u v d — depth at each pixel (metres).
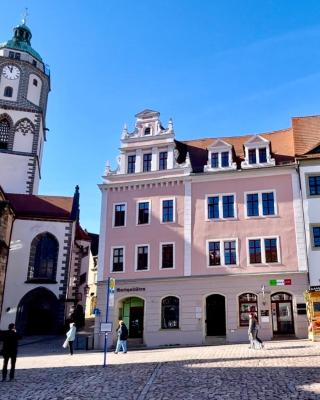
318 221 33.16
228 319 32.66
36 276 44.50
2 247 41.31
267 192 35.16
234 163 36.88
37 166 59.94
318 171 34.19
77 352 29.80
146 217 37.50
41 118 60.22
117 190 38.88
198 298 33.81
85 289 67.69
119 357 24.09
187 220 36.19
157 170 38.19
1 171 56.38
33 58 62.84
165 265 35.69
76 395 13.25
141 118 40.44
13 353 16.97
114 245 37.34
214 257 34.78
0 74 59.66
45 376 17.52
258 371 15.88
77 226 53.72
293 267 32.81
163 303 34.78
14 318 42.25
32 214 46.56
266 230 34.25
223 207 35.84
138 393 13.12
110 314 35.06
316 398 11.18
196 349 27.27
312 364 16.80
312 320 27.61
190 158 39.75
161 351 27.34
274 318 32.44
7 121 58.34
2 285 42.25
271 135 40.34
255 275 33.12
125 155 39.78
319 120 38.59
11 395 13.66
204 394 12.47
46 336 41.25
